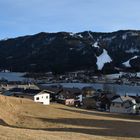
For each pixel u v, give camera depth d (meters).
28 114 57.44
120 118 70.38
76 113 67.25
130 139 44.38
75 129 49.16
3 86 159.38
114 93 145.38
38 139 28.89
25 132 31.72
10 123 49.59
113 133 48.12
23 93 115.56
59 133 37.16
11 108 57.44
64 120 56.03
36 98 110.25
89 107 113.94
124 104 106.94
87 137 37.81
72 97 129.00
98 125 54.47
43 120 54.31
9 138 26.89
